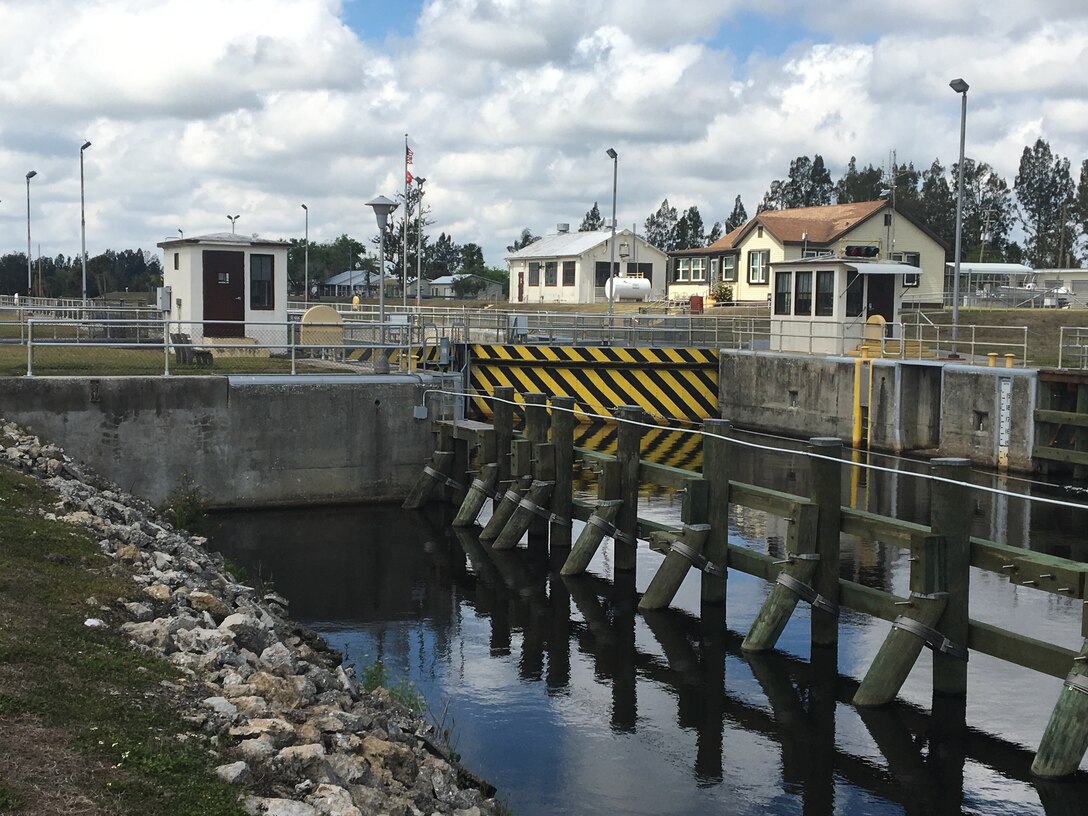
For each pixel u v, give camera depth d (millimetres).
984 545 12219
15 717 6855
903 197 108500
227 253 30203
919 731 12297
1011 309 48969
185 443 22406
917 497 26719
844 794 10859
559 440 19906
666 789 10922
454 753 10828
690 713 12898
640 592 17844
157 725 7230
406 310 43062
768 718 12734
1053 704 13070
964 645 12445
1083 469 28031
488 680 13922
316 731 7781
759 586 17984
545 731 12320
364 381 23656
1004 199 116500
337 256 123812
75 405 21547
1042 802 10648
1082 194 108125
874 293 36812
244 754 7066
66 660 7988
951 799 10742
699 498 16266
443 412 24312
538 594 17766
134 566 11430
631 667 14445
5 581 9523
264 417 22938
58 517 12672
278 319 30969
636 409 18359
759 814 10414
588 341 41438
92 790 6145
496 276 116625
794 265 38312
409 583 18297
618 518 18562
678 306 59406
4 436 19297
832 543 14234
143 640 8898
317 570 18953
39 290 75188
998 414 29344
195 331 30125
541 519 21000
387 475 24016
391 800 7316
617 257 73875
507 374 34656
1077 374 27391
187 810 6172
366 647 15102
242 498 22953
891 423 32625
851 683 13781
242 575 16625
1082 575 10836
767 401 37375
